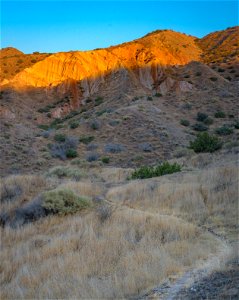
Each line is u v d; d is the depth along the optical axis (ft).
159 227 40.22
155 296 21.01
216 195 53.16
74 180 85.35
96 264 30.12
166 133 165.48
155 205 55.11
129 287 23.02
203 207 50.42
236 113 201.36
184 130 178.40
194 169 84.79
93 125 177.27
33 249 40.16
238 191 52.49
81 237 40.06
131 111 188.44
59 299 23.88
